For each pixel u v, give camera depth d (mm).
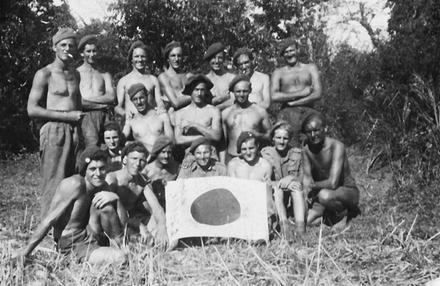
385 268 6449
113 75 15789
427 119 11688
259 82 9727
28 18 17141
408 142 11695
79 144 8336
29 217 9062
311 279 6176
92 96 9156
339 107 14734
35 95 8125
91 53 9297
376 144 12875
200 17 15344
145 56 9453
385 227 7840
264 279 6180
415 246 7062
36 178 12797
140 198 7824
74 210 6652
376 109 13508
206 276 6320
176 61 9672
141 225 7469
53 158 8117
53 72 8195
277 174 8438
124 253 6539
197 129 8703
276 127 8492
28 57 16812
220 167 8211
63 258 6656
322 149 8320
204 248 7113
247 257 6832
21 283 6086
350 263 6625
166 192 7605
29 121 16969
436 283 5695
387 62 13289
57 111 8133
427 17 12977
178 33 15414
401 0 13703
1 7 16641
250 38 15750
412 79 12516
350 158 13297
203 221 7516
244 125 8742
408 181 10578
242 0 15875
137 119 8844
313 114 8250
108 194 6742
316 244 7223
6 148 16484
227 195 7605
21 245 7469
